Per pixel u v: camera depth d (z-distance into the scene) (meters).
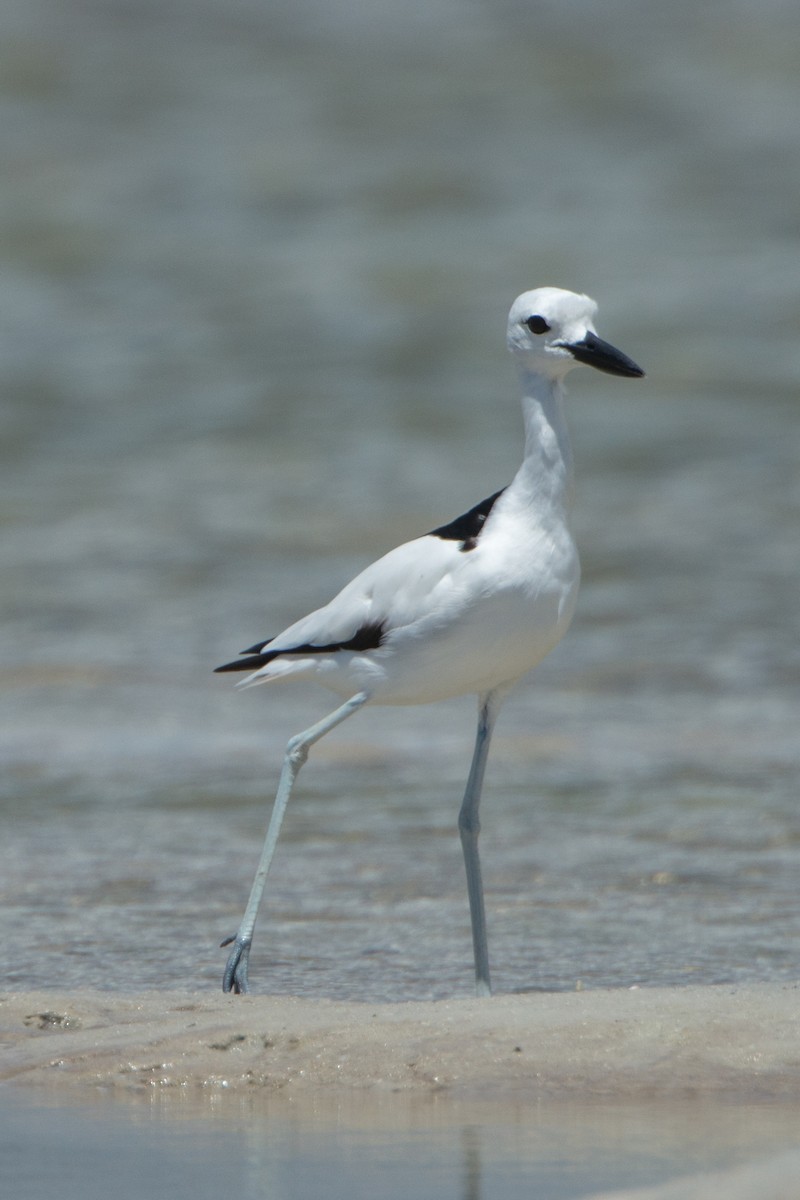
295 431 26.50
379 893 10.02
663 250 35.28
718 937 8.99
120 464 24.95
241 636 17.27
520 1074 6.43
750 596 18.64
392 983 8.23
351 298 33.62
